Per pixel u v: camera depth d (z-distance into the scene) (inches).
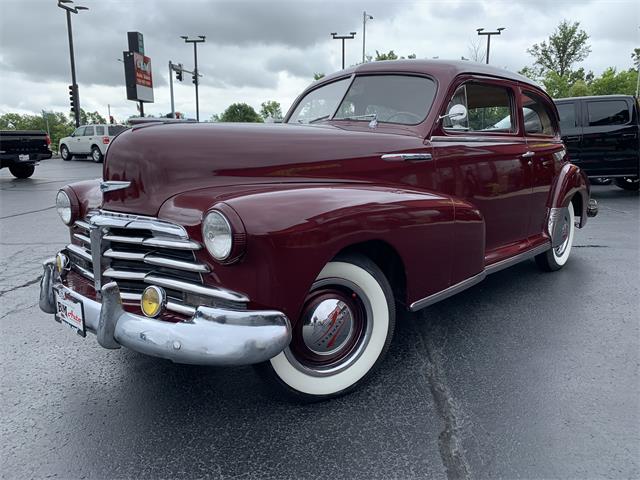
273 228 83.4
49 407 100.7
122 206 100.3
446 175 127.9
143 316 88.4
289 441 88.7
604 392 104.6
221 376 112.9
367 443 88.0
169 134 101.2
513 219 159.2
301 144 108.0
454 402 101.0
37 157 631.2
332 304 98.3
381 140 117.4
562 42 1791.3
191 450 86.7
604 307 154.9
